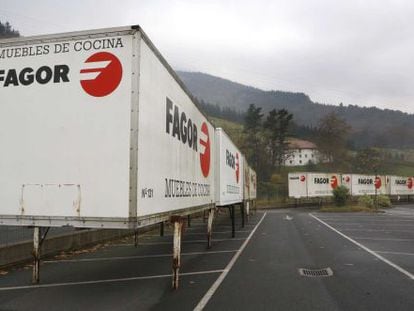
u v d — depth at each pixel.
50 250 11.77
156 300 7.22
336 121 105.12
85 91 6.47
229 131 95.12
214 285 8.39
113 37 6.43
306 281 8.83
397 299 7.40
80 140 6.43
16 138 6.65
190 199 9.55
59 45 6.62
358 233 19.88
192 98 9.80
